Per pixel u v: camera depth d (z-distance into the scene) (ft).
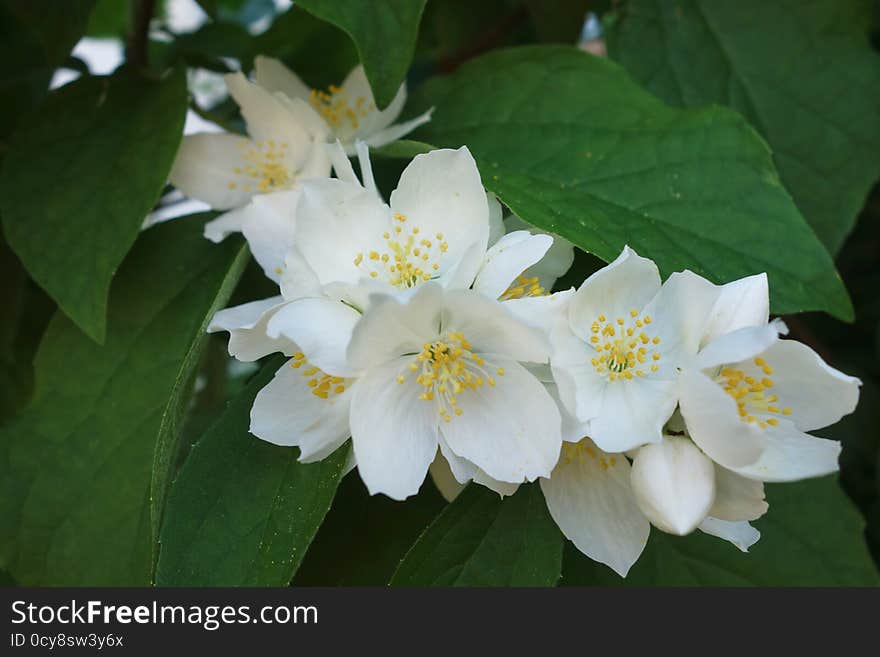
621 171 0.92
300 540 0.77
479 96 0.99
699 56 1.06
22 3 1.01
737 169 0.90
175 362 0.94
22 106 1.13
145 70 1.01
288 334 0.74
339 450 0.79
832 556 0.97
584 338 0.78
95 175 0.93
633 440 0.74
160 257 0.97
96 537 0.91
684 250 0.87
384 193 1.00
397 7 0.85
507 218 0.87
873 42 1.20
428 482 0.91
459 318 0.76
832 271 0.86
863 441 1.17
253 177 0.98
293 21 1.03
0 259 1.05
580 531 0.79
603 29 1.07
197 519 0.80
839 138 1.04
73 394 0.94
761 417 0.77
